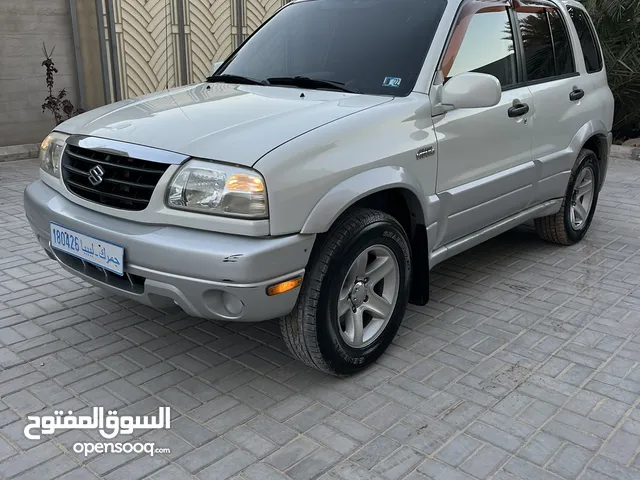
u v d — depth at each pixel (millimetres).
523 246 5066
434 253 3486
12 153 7719
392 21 3594
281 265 2531
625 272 4496
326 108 2979
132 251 2625
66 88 8414
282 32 3980
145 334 3473
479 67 3656
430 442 2588
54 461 2439
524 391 2969
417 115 3137
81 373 3068
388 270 3123
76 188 2967
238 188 2473
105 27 8406
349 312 3016
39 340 3373
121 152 2729
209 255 2449
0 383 2957
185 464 2438
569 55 4727
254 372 3115
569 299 4020
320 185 2623
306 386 2996
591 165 4977
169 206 2592
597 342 3455
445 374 3113
